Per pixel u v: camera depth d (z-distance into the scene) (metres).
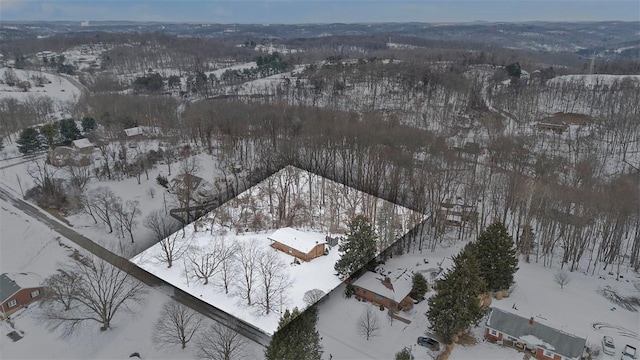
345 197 67.56
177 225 65.56
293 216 65.06
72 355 46.56
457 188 76.62
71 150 98.25
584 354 43.06
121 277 56.25
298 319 40.03
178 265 56.59
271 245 58.72
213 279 52.94
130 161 90.56
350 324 46.84
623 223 60.53
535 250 65.31
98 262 60.25
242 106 107.25
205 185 77.56
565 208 65.56
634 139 106.00
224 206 68.31
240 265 54.19
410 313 48.88
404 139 81.75
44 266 61.09
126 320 50.12
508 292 53.22
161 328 47.88
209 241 60.47
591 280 57.84
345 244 53.09
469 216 69.12
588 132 111.00
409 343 44.69
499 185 76.12
